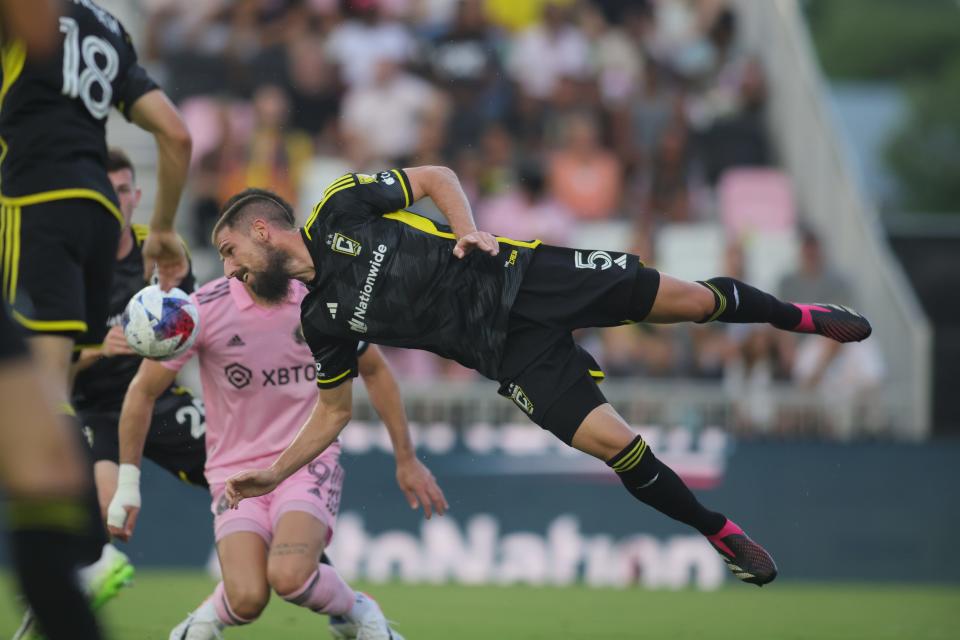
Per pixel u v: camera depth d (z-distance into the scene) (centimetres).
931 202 13475
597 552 3594
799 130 5256
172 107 1644
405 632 2314
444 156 5219
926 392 4219
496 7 5609
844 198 4878
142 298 1680
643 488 1644
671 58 5653
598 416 1619
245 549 1722
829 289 4459
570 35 5556
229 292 1795
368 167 5172
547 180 5175
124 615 2441
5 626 2220
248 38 5306
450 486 3588
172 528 3491
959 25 15750
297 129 5188
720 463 3662
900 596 3272
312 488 1761
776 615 2738
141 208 5125
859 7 16012
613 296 1645
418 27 5438
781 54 5469
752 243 5044
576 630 2384
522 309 1630
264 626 2345
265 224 1609
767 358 4269
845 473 3678
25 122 1474
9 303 1436
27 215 1455
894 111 14075
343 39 5319
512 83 5425
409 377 4306
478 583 3544
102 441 2012
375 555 3562
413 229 1628
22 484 912
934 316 4719
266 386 1798
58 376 1436
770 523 3662
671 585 3581
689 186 5291
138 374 1803
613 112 5366
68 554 962
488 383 3912
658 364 4272
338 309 1608
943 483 3684
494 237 1633
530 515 3594
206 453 1906
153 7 5353
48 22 986
